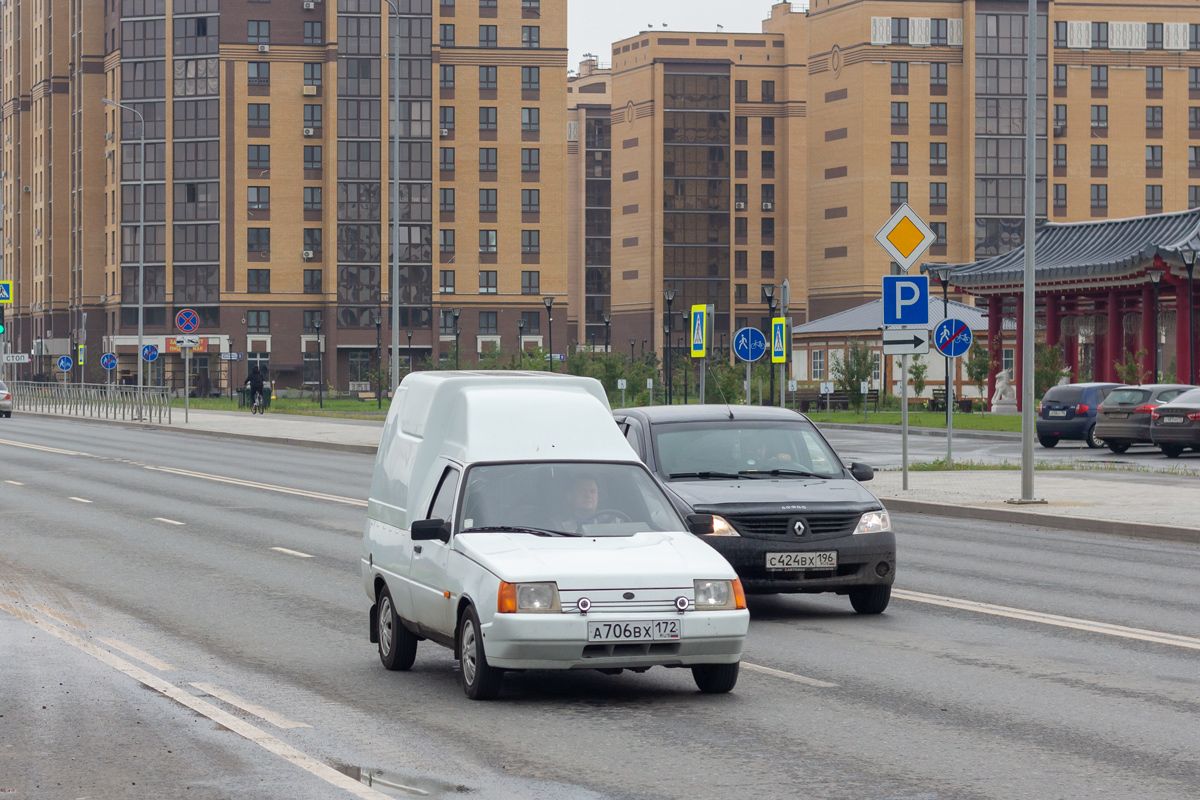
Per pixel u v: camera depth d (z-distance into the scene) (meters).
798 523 21.88
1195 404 61.12
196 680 17.09
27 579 26.11
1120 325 111.62
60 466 56.59
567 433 17.73
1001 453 65.81
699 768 12.89
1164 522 35.12
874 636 20.66
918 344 41.56
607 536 16.56
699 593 15.62
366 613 22.50
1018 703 15.88
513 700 16.05
